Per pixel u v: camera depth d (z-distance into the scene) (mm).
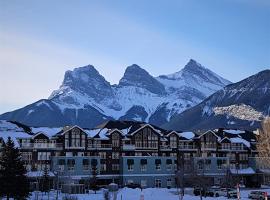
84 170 138500
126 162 144375
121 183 143375
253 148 168875
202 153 159750
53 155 138000
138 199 101500
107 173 144000
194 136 164500
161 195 112625
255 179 157250
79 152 142000
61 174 124688
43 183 118562
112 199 102500
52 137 139875
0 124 149250
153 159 147875
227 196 108562
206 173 151750
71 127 142250
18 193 86312
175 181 147000
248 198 104500
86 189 124000
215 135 163125
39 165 135375
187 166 128750
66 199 98250
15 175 86438
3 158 87312
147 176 145625
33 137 136125
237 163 163000
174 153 156375
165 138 157500
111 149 146750
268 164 141875
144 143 152750
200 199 99938
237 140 167750
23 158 132875
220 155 162125
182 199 97812
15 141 130375
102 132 151125
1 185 85562
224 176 144250
